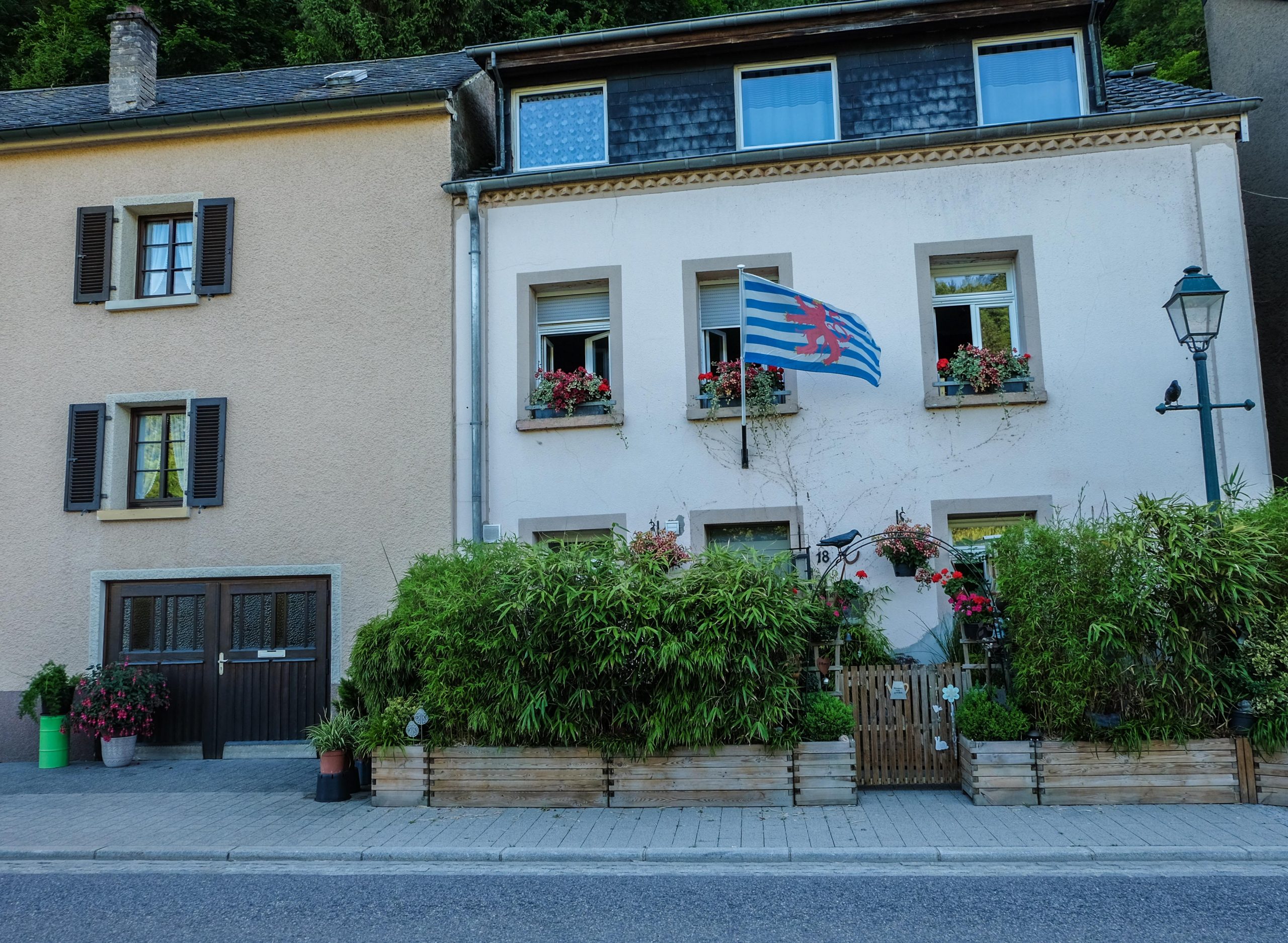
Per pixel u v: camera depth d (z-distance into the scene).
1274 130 13.94
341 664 12.12
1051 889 6.34
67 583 12.65
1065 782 8.42
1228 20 14.81
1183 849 6.98
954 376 11.55
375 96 12.66
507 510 12.09
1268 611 8.25
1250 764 8.27
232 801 9.59
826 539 10.99
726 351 12.32
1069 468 11.19
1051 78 12.39
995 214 11.71
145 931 5.87
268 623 12.40
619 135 12.89
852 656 9.72
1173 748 8.34
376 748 9.18
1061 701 8.47
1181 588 8.23
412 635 9.34
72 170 13.41
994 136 11.69
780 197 12.12
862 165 12.01
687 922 5.87
